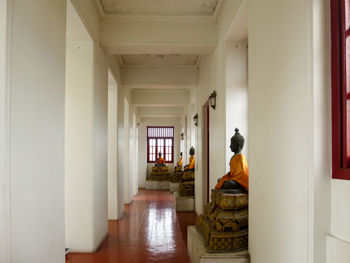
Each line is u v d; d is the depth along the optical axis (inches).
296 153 75.8
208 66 230.8
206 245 127.0
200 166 273.0
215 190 135.3
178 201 311.1
